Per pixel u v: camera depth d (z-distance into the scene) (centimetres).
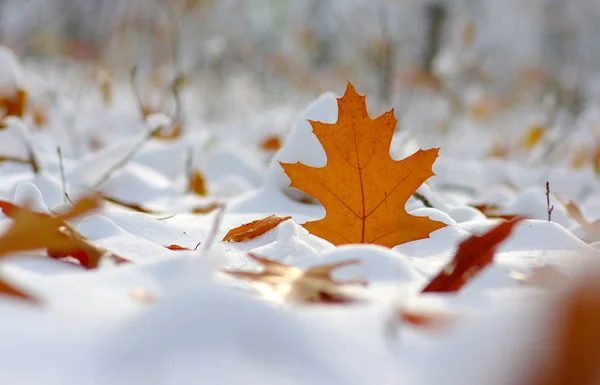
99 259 78
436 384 51
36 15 465
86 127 266
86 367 52
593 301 44
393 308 67
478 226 98
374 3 459
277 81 489
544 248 91
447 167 203
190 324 55
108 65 420
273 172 123
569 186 187
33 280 70
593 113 289
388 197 94
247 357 52
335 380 51
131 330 55
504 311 61
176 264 73
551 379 44
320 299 71
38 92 230
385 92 310
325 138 94
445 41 433
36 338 57
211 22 450
